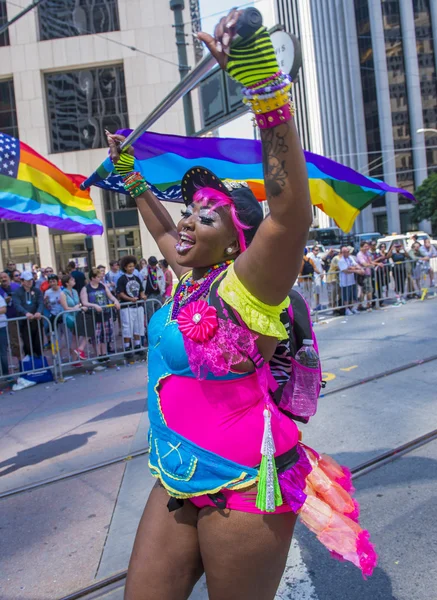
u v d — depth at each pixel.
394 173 65.19
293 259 1.41
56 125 26.33
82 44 25.67
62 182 5.36
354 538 1.67
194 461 1.66
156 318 1.83
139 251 27.19
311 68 76.12
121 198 26.91
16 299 8.51
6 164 5.08
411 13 63.53
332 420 5.39
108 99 26.23
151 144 3.88
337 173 4.53
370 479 4.10
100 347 9.16
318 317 12.17
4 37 25.84
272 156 1.34
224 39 1.26
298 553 3.25
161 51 25.45
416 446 4.61
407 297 14.09
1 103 26.64
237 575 1.66
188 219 1.75
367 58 65.38
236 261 1.55
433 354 7.68
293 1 78.44
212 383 1.63
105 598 2.99
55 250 27.20
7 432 6.10
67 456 5.16
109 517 3.90
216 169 4.21
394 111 64.88
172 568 1.76
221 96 4.56
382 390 6.22
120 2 25.44
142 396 7.08
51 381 8.47
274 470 1.62
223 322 1.57
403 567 3.05
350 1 65.50
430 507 3.63
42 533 3.76
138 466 4.74
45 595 3.06
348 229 4.87
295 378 1.78
